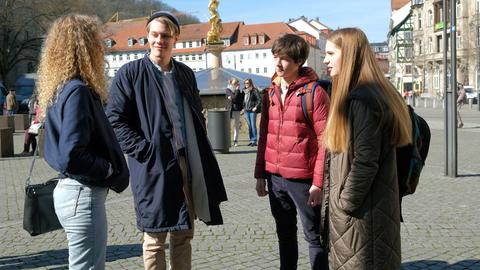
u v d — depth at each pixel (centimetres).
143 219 379
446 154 988
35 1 4703
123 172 325
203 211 402
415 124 331
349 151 304
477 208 725
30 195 362
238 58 10806
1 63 5041
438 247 555
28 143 1587
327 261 420
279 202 436
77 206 311
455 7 942
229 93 1688
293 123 411
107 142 318
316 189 397
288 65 410
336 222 313
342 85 315
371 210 305
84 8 5062
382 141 303
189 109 401
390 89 310
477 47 5919
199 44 10731
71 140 294
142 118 381
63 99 302
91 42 322
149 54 396
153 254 391
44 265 529
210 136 1468
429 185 902
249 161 1298
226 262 521
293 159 413
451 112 974
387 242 306
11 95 2775
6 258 553
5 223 707
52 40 321
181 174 381
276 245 573
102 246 320
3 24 4681
